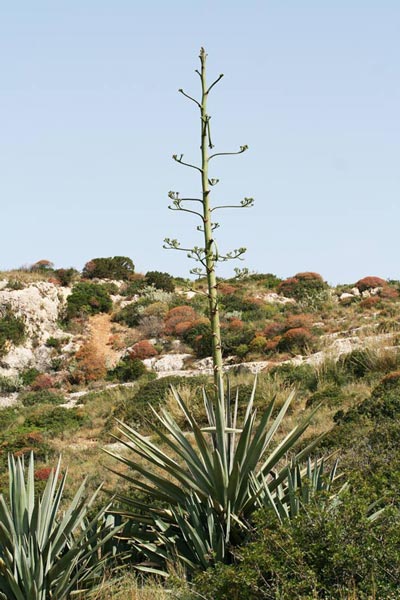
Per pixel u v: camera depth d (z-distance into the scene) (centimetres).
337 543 570
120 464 1784
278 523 616
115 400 2797
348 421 1528
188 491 736
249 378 2558
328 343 2992
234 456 721
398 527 578
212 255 711
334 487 743
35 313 4038
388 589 535
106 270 4709
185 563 690
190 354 3519
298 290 4328
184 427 2177
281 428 1798
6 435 2495
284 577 558
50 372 3747
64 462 1961
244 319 3828
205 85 737
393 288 4012
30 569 638
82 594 674
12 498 683
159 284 4600
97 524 812
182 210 716
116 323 4188
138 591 665
